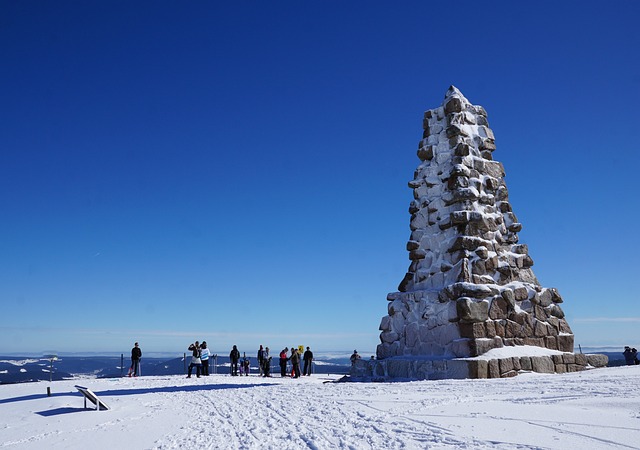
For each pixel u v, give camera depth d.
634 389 10.47
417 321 18.64
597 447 6.21
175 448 8.33
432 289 18.80
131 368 28.12
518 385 12.47
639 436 6.61
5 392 19.22
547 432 7.07
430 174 20.41
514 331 17.62
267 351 29.62
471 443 6.73
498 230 19.42
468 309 16.83
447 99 20.92
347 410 10.15
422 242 19.92
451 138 20.22
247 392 15.34
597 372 15.23
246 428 9.45
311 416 9.98
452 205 19.36
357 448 7.05
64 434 10.12
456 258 18.56
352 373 19.70
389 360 18.34
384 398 11.38
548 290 18.91
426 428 7.86
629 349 21.88
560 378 13.80
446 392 11.85
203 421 10.69
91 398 12.83
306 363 30.81
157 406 13.41
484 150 20.48
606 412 8.23
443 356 17.34
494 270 18.56
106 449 8.59
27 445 9.29
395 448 6.88
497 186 20.06
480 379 14.89
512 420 7.98
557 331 18.67
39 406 14.31
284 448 7.63
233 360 29.47
